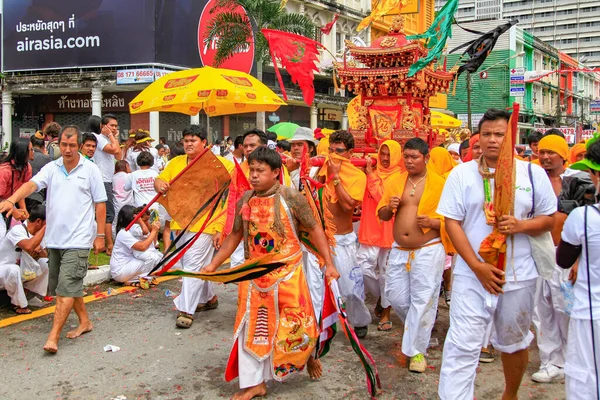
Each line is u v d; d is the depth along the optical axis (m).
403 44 7.80
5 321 5.65
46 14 25.38
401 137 7.71
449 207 3.43
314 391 4.23
